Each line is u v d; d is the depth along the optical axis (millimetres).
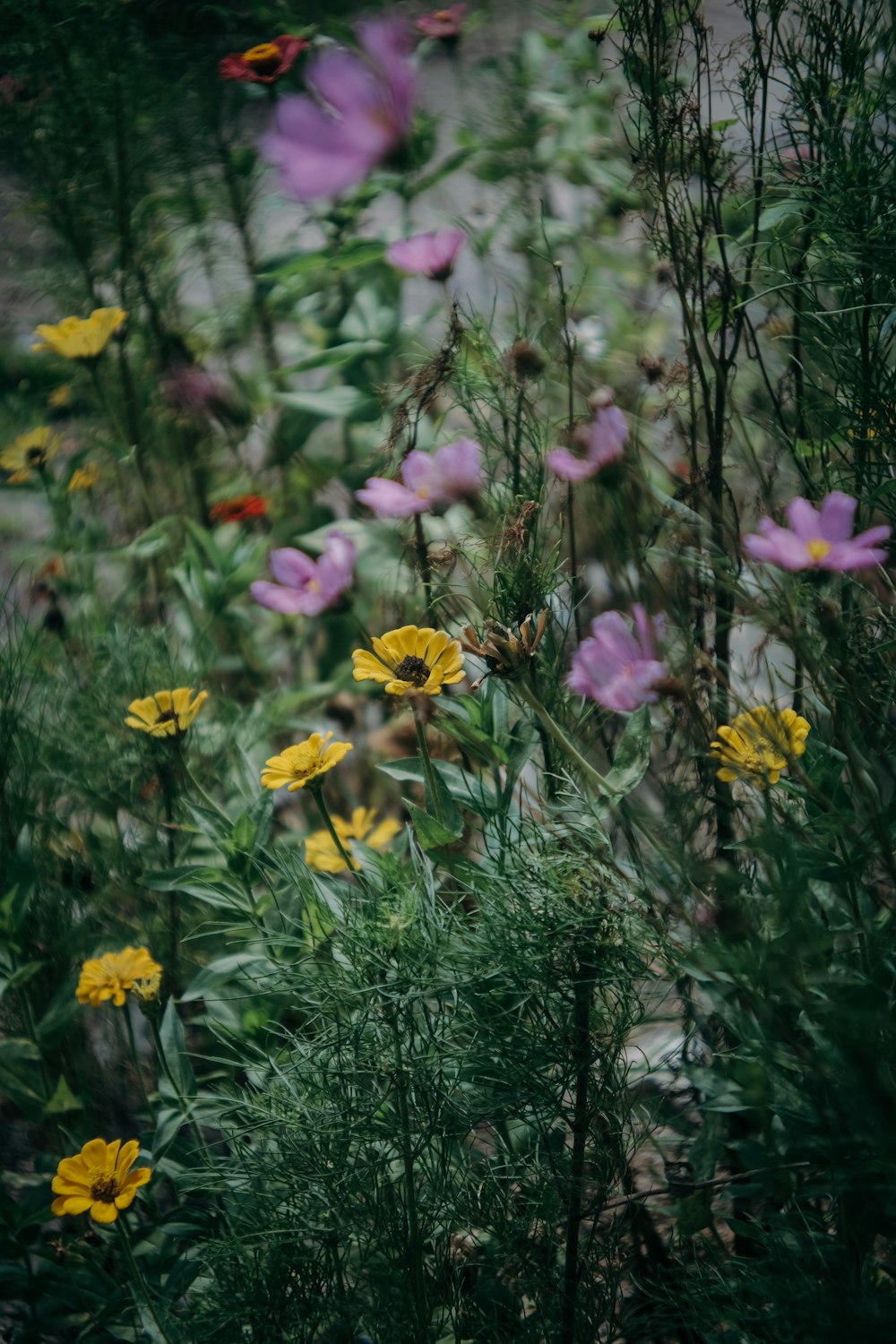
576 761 935
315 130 850
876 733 994
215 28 1536
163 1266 1078
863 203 1034
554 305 1193
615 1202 1043
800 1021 935
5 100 1449
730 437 1110
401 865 1073
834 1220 973
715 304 1138
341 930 997
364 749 1424
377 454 1131
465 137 1583
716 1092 989
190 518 1533
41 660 1324
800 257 1103
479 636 1015
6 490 1438
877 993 923
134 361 1561
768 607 974
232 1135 1018
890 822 945
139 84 1477
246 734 1312
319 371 1855
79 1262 1095
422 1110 980
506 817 1000
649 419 1248
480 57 1735
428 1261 1016
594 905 948
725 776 935
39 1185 1102
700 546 966
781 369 1235
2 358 1590
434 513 1025
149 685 1292
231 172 1512
